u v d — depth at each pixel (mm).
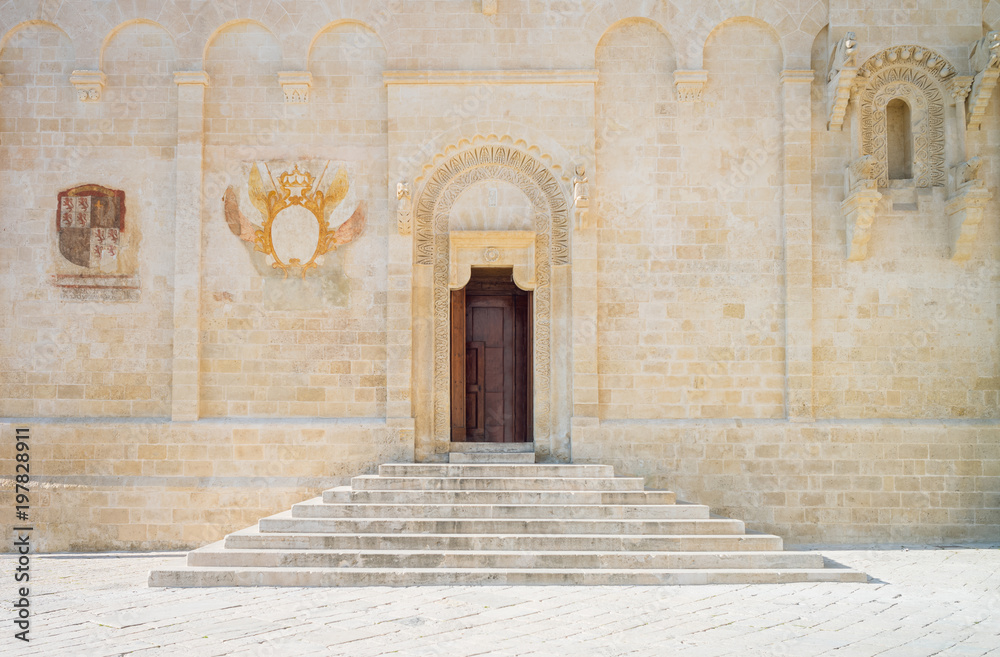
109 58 16266
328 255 16141
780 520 15492
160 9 16172
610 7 16234
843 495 15508
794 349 15750
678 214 16094
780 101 16203
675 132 16203
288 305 16047
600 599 10281
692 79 16047
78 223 16062
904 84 16156
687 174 16141
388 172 16109
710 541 12211
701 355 15922
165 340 15930
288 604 9961
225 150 16219
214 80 16281
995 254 15992
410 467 14648
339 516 13117
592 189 16078
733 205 16094
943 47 16016
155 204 16141
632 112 16234
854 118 16031
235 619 9172
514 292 18203
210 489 15461
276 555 11695
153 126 16203
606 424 15680
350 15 16219
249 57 16328
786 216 15930
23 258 16031
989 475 15547
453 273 16266
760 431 15633
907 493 15508
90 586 11375
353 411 15922
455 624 8945
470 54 16188
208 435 15617
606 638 8398
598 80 16266
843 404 15805
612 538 12180
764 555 11875
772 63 16266
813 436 15586
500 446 16141
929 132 16156
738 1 16172
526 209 16297
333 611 9570
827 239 16031
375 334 16031
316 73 16328
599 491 13711
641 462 15609
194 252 15930
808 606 9969
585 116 16094
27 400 15797
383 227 16156
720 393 15875
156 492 15430
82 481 15469
